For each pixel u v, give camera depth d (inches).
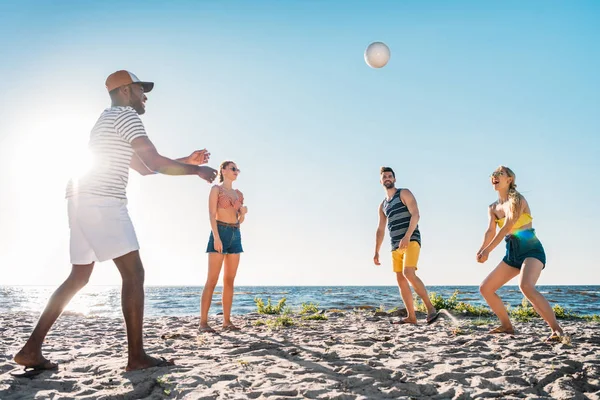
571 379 116.6
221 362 135.6
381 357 147.0
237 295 1596.9
